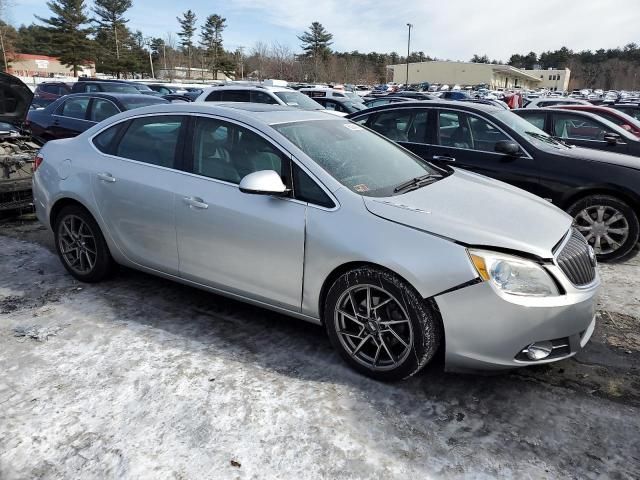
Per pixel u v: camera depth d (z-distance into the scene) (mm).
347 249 2799
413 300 2666
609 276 4641
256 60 64875
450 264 2586
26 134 6820
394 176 3402
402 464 2311
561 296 2625
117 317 3654
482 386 2900
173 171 3568
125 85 15672
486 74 86438
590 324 2867
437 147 5793
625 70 105375
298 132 3418
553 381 2961
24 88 6316
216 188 3336
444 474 2258
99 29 67938
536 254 2605
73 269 4273
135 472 2238
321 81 65625
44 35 70812
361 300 2920
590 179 4902
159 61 78562
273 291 3186
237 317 3695
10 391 2781
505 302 2535
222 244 3301
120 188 3764
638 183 4738
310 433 2492
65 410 2633
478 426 2570
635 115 11523
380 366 2895
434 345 2713
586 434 2521
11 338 3332
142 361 3088
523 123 5801
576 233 3119
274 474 2238
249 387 2848
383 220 2787
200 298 3998
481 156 5492
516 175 5246
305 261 2984
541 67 135375
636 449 2422
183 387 2834
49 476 2221
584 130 7242
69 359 3096
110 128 4043
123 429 2500
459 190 3330
